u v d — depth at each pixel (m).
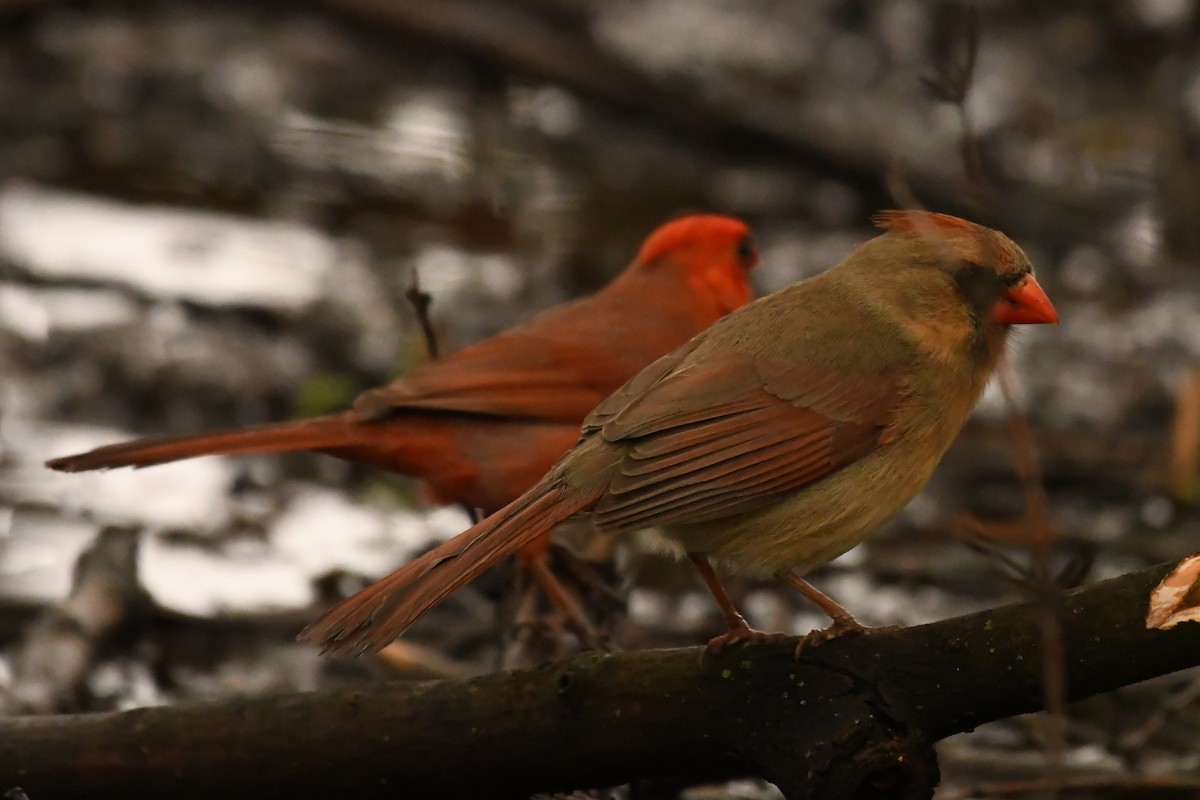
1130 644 6.25
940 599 11.48
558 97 21.50
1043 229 18.23
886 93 21.97
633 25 23.08
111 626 9.93
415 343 14.25
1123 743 9.22
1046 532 6.32
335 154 19.69
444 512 12.59
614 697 6.73
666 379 7.62
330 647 6.62
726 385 7.56
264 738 6.90
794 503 7.53
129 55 21.31
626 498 7.23
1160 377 14.93
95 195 17.89
